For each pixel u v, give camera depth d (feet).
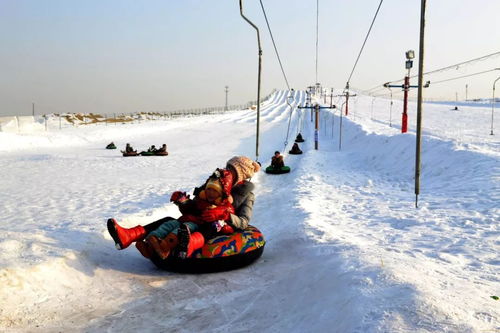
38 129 163.43
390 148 67.62
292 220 28.45
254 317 13.60
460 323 9.56
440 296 11.25
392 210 32.58
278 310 13.87
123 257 20.18
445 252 19.92
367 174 57.88
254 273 18.35
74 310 14.10
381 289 12.10
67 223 26.53
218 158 90.43
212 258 18.26
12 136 123.03
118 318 13.67
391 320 9.89
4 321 12.71
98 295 15.53
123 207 34.06
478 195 34.65
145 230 18.95
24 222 28.09
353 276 13.75
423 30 31.53
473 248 20.47
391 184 48.37
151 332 12.72
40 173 65.31
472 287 13.04
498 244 21.18
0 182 54.80
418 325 9.56
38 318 13.24
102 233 22.08
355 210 33.30
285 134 161.58
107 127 182.60
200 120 232.73
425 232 24.63
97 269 17.60
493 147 65.41
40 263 15.52
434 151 54.95
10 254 16.26
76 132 154.20
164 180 55.88
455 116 191.93
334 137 136.26
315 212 31.32
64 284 15.61
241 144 128.67
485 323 9.73
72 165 77.10
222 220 18.98
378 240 22.72
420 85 32.32
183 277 18.02
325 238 21.98
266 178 58.70
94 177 59.77
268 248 22.80
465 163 46.98
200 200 19.20
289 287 15.76
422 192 40.47
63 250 17.40
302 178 53.67
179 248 17.38
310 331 11.43
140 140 143.54
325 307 12.46
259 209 36.99
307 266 17.39
